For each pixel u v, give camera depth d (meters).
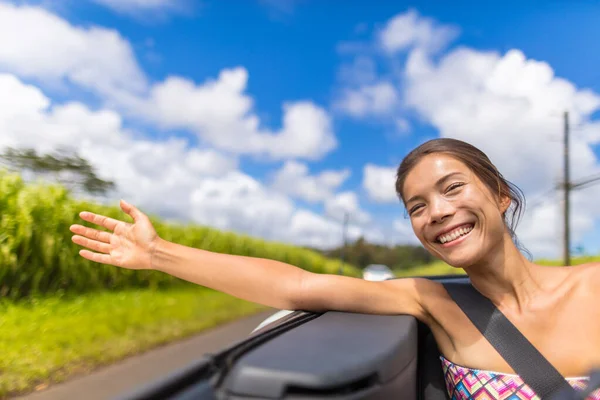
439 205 1.07
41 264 8.25
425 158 1.10
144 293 10.40
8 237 7.73
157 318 7.93
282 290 1.13
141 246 1.19
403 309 1.15
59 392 3.98
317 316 1.07
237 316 9.59
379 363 0.70
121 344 5.75
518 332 1.05
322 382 0.60
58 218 8.73
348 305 1.12
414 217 1.14
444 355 1.18
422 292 1.17
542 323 1.06
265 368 0.61
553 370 1.00
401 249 80.00
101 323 6.70
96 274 9.43
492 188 1.10
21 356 4.71
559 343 1.04
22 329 5.71
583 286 1.07
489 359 1.06
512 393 1.01
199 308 9.76
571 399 0.82
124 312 7.81
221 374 0.65
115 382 4.35
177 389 0.60
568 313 1.05
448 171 1.07
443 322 1.13
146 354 5.57
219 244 16.45
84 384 4.23
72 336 5.74
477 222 1.06
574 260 14.47
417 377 1.23
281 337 0.79
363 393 0.65
